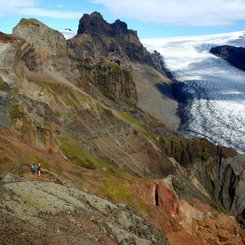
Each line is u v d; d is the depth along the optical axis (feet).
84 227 140.46
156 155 497.87
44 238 112.98
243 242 306.76
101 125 474.90
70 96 476.95
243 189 547.08
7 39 444.55
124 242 154.71
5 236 101.76
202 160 583.99
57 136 327.47
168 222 257.75
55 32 588.50
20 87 417.49
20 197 135.33
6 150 211.82
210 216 298.35
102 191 230.27
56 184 171.12
